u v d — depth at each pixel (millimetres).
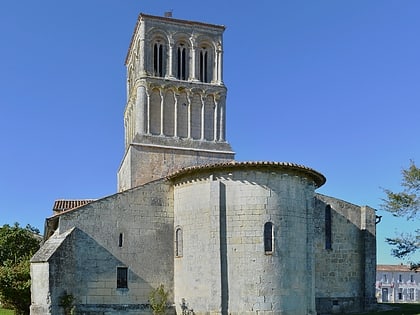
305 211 31672
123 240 31688
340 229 39469
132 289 31344
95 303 30438
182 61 44344
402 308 40844
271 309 29000
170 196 33250
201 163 42281
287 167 30406
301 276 30625
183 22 44375
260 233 29594
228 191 30312
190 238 31406
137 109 42000
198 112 43469
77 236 30688
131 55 47750
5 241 49531
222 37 45375
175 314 31656
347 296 38625
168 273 32250
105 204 31672
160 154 41500
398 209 41500
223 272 29531
